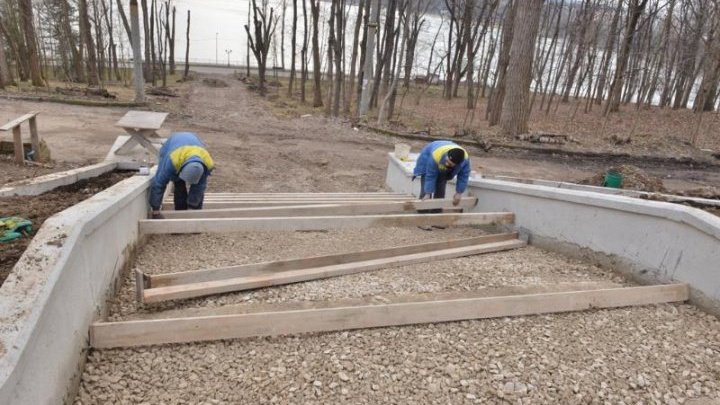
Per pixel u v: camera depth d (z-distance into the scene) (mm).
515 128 16234
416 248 4445
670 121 22234
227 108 19969
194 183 4734
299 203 6074
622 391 2676
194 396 2379
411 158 9883
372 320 3018
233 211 4910
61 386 2082
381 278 3826
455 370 2725
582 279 4141
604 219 4367
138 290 3016
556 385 2674
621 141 16656
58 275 2061
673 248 3762
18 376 1583
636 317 3410
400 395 2504
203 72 44688
